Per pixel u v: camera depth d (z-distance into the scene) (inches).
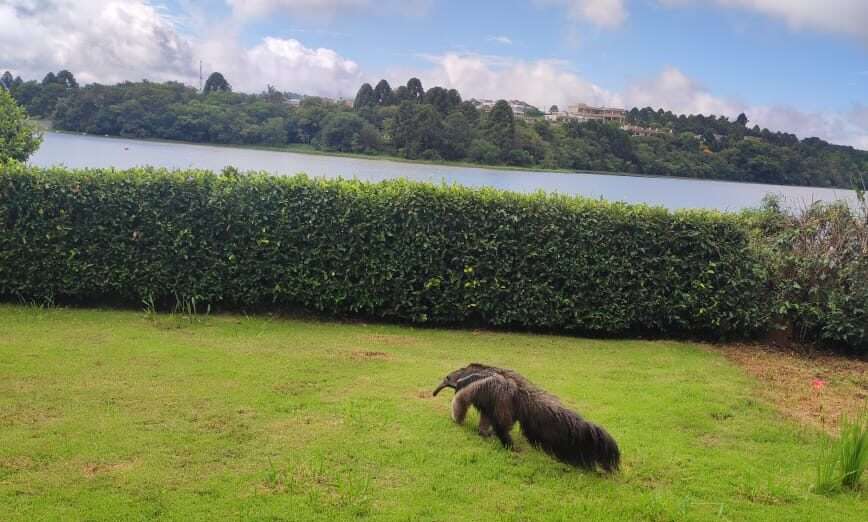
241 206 462.6
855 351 460.4
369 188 472.4
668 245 470.6
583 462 234.2
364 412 280.2
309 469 221.9
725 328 471.5
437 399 305.6
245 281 466.6
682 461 249.4
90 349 354.9
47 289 460.8
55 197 455.8
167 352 357.1
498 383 255.0
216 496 201.8
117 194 459.8
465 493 214.1
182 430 250.8
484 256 466.6
